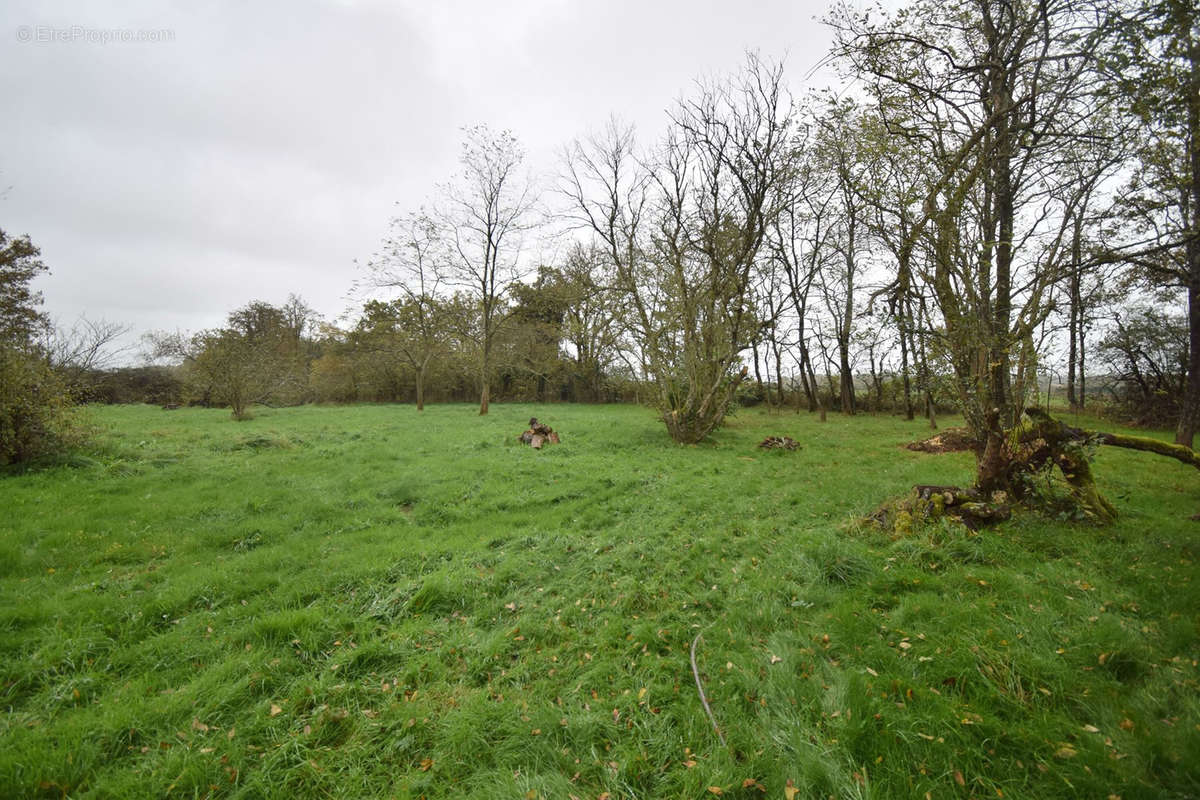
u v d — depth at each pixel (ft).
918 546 16.79
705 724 9.50
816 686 10.16
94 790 8.40
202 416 75.25
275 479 30.37
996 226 23.99
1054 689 9.65
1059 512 19.66
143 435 45.88
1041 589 13.70
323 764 9.00
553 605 14.75
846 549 16.38
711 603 14.46
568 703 10.36
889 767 8.06
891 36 24.27
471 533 21.68
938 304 23.07
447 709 10.35
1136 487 26.25
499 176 86.22
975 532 17.88
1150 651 10.61
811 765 8.10
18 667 11.38
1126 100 18.78
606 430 56.95
